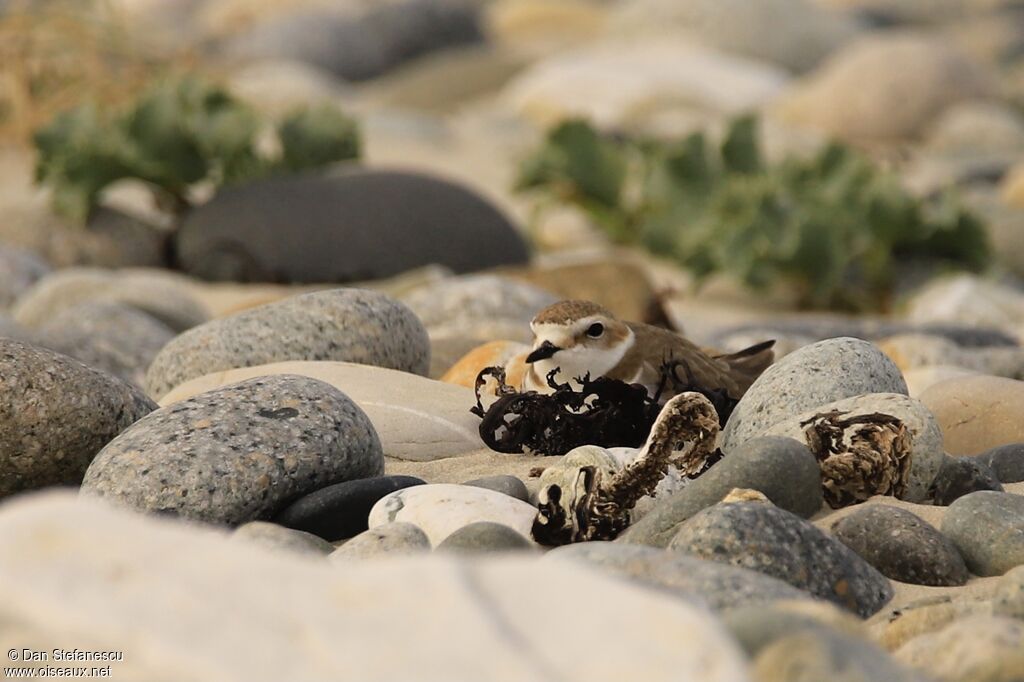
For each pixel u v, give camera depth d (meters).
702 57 64.06
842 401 12.25
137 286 22.69
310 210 29.39
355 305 15.53
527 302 21.27
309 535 10.88
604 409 13.02
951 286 27.78
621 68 59.81
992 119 54.84
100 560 5.82
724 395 13.33
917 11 96.75
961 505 10.70
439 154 49.50
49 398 12.37
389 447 13.37
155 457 11.31
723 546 9.40
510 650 5.45
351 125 33.38
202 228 29.44
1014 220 36.19
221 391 12.08
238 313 15.77
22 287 25.78
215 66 42.62
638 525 10.55
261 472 11.31
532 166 36.28
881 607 9.62
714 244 31.92
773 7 73.25
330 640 5.52
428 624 5.58
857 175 33.56
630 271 24.53
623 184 36.03
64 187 29.59
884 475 11.56
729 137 35.28
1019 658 7.54
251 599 5.71
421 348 16.03
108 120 32.03
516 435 13.30
